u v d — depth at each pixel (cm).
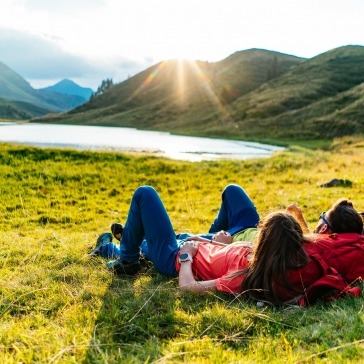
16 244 739
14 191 1452
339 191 1441
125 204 1431
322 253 465
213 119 9819
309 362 327
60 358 334
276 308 448
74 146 3519
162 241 520
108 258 619
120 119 12738
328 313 412
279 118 7831
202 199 1503
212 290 476
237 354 347
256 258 450
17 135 4847
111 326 400
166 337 394
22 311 448
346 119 6356
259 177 1959
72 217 1182
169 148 3969
